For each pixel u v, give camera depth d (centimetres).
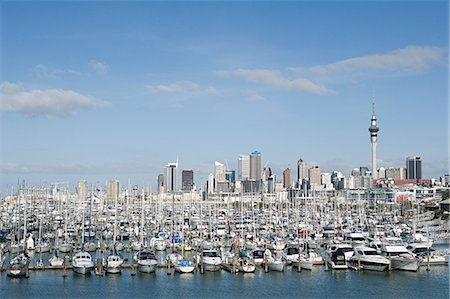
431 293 9744
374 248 12631
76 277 10806
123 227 18875
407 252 12169
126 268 11631
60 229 17150
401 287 10162
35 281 10469
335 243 14300
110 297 9456
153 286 10212
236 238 12719
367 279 10775
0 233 16562
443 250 13562
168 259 11638
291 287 10194
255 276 11031
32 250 13838
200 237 15862
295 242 14912
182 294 9694
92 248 14238
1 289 9869
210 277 10950
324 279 10800
